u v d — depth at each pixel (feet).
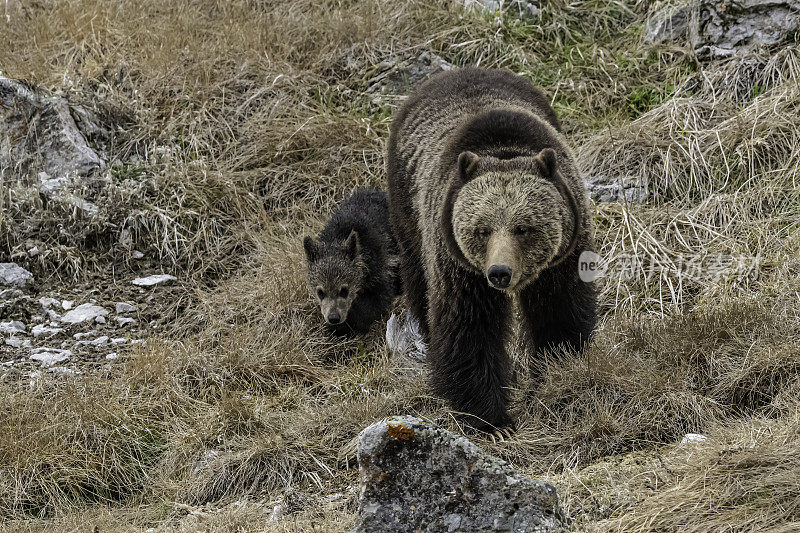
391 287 42.01
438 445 21.02
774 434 25.18
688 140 42.39
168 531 26.30
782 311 31.55
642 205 41.81
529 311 31.32
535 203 26.84
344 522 24.12
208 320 39.88
